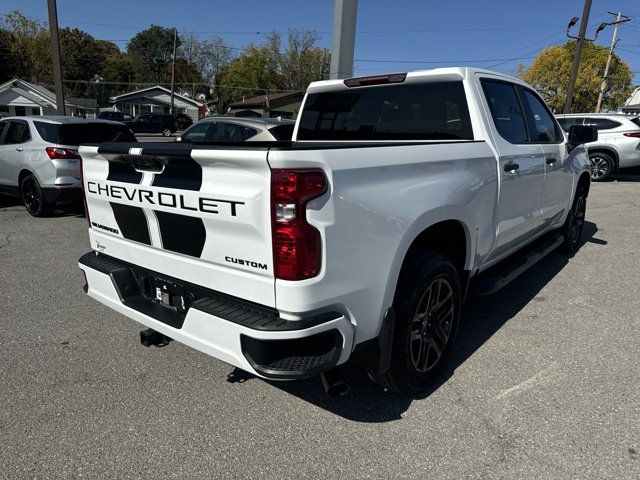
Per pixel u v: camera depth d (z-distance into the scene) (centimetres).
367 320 240
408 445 252
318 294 213
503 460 240
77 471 233
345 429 265
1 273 527
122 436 258
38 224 771
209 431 263
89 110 5662
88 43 7600
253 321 216
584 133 481
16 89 4388
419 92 365
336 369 246
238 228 219
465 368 328
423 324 284
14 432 261
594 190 1179
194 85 7494
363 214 225
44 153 767
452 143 302
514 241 399
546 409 281
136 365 333
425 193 262
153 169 255
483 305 443
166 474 231
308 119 436
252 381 314
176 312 267
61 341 368
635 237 707
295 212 202
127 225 283
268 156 201
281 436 259
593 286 494
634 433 259
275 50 7112
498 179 339
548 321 407
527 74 4144
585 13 2039
